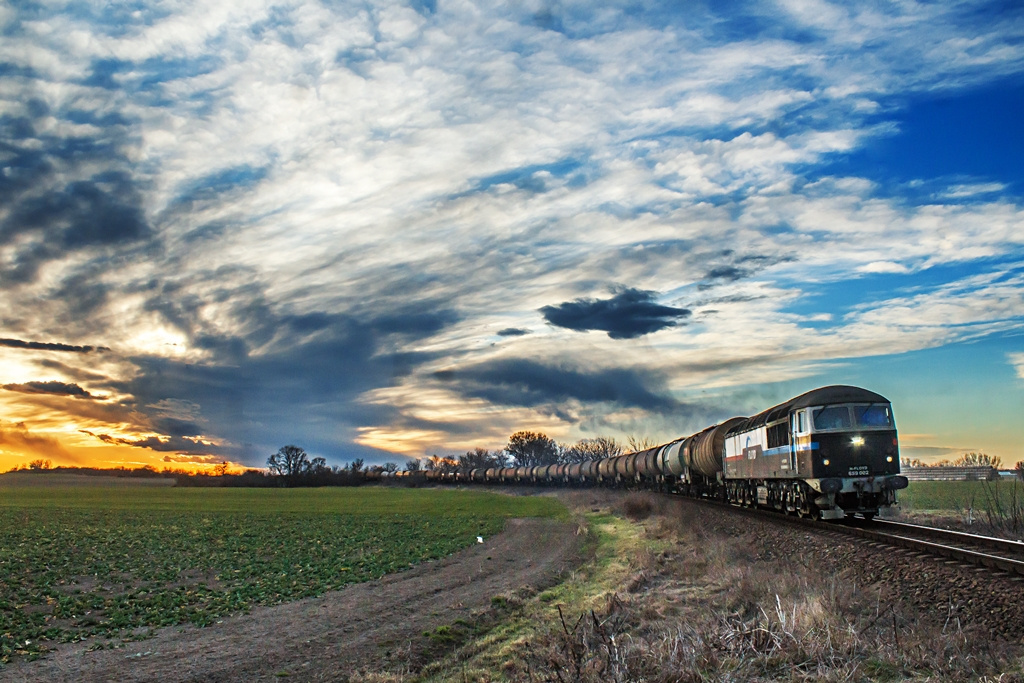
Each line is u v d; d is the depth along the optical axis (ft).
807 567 59.47
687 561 71.87
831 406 80.53
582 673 36.40
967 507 100.37
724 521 98.63
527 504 205.36
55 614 59.06
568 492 235.81
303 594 68.80
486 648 48.21
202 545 109.40
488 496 262.67
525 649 44.93
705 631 41.68
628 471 207.41
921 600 46.34
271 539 118.93
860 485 78.33
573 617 53.57
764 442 97.76
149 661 45.96
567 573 76.74
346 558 94.07
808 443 80.43
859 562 57.67
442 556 95.96
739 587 54.39
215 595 68.13
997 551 55.47
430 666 44.98
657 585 64.03
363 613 59.93
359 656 47.26
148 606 63.16
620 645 40.96
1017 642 36.47
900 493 140.77
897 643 36.37
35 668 44.19
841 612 43.93
